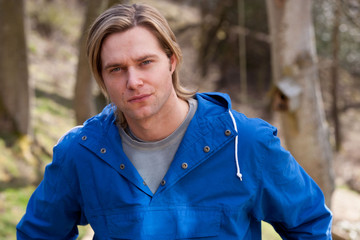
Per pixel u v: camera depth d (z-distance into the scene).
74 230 2.16
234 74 23.58
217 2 22.33
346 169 19.25
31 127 12.25
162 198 1.72
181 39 24.27
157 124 1.74
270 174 1.76
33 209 2.05
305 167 8.64
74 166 1.86
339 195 15.56
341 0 14.63
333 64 19.72
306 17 8.07
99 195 1.81
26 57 11.81
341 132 22.44
